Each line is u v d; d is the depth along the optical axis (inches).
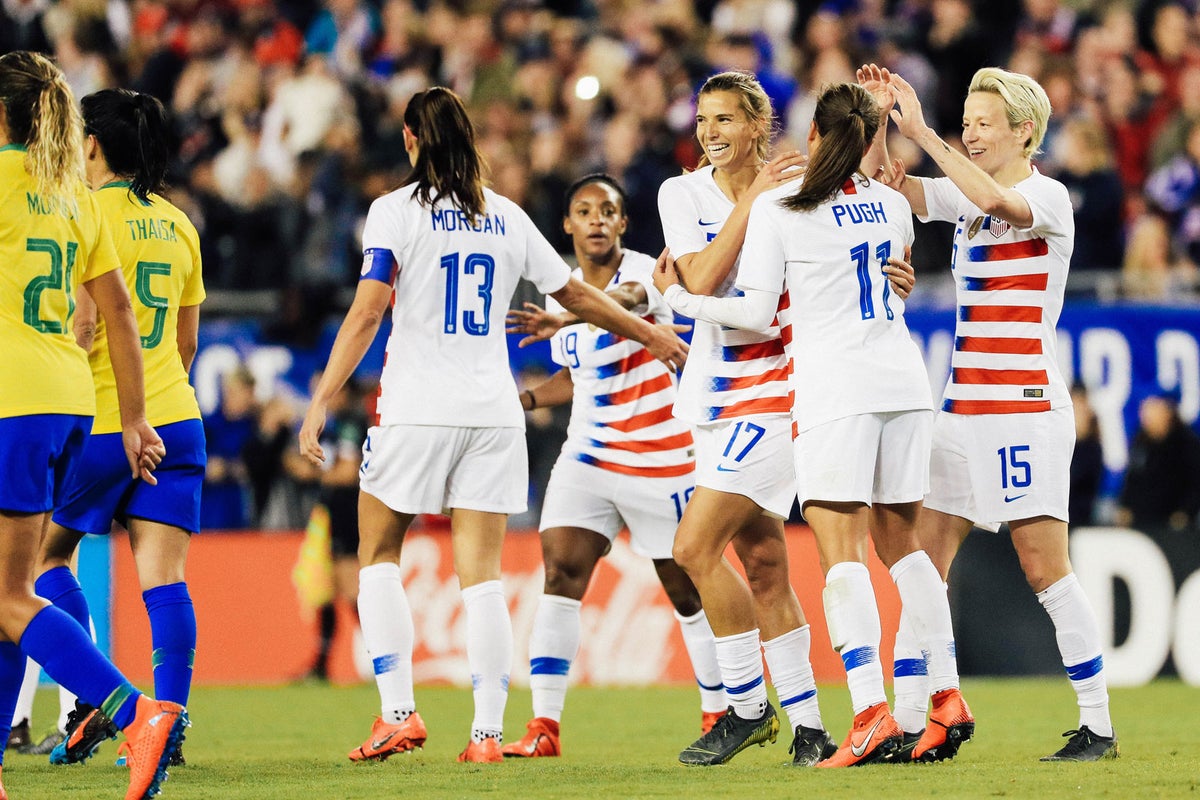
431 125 788.0
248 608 1483.8
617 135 1907.0
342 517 1475.1
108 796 644.7
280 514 1569.9
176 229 765.9
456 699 1289.4
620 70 2070.6
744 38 1999.3
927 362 1526.8
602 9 2250.2
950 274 1691.7
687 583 903.1
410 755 848.9
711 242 749.9
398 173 1902.1
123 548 1462.8
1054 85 1948.8
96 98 756.0
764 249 714.8
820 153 714.2
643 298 910.4
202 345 1621.6
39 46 2095.2
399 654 791.1
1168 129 1913.1
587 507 903.1
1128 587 1430.9
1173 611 1430.9
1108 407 1555.1
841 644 706.8
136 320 709.3
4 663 620.7
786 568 767.7
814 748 754.2
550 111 2059.5
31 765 797.9
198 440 752.3
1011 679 1440.7
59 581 740.7
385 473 788.0
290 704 1234.6
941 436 779.4
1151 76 2001.7
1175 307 1555.1
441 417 782.5
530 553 1450.5
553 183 1852.9
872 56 2016.5
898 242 727.7
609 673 1435.8
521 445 813.2
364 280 782.5
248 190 1868.8
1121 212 1763.0
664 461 898.7
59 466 620.4
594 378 908.0
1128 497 1521.9
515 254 807.7
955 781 647.8
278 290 1793.8
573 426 920.3
